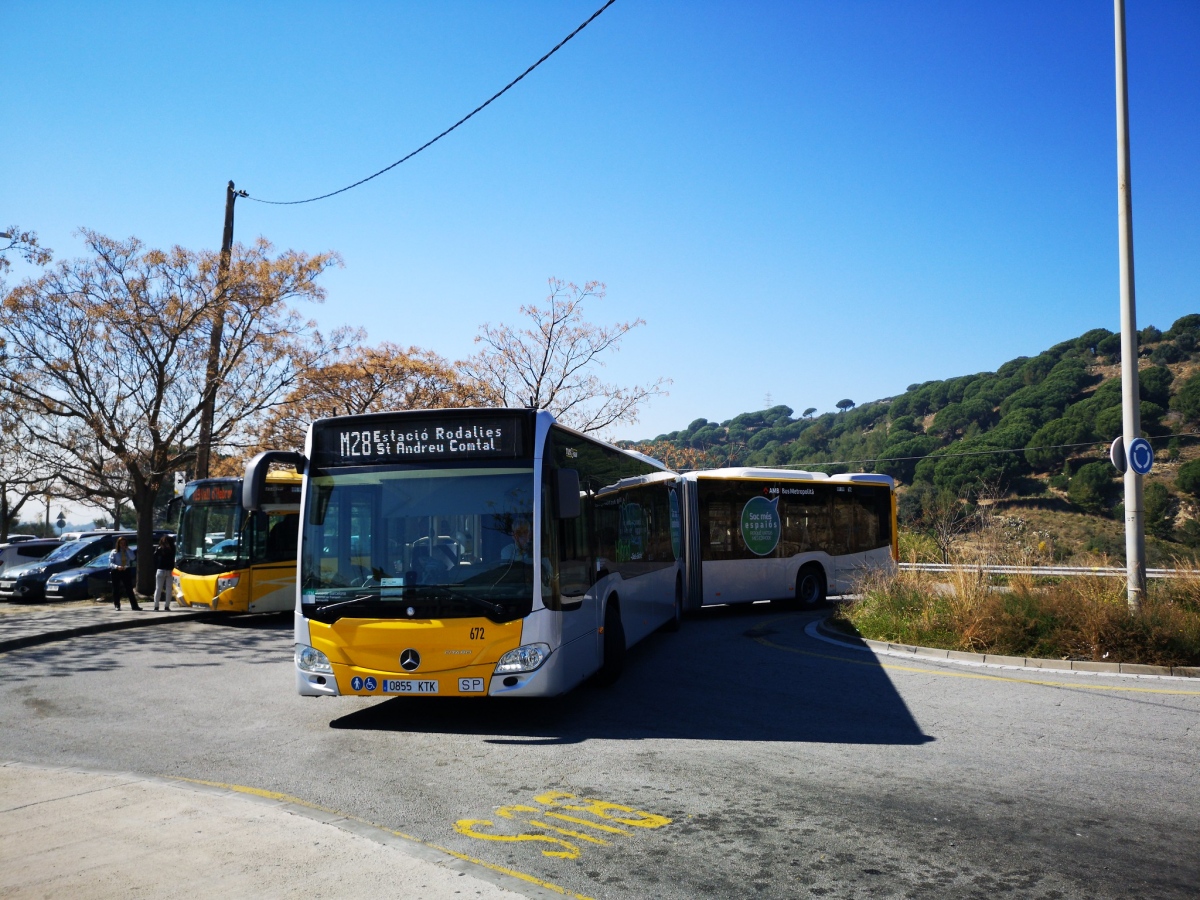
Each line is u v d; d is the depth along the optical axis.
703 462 43.44
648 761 7.60
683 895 4.81
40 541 30.78
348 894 4.66
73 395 22.64
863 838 5.65
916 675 11.76
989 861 5.26
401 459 9.18
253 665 13.64
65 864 5.10
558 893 4.71
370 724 9.31
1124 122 14.45
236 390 23.52
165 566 21.23
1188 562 15.10
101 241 22.19
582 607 9.91
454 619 8.66
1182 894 4.79
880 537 22.16
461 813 6.25
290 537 19.89
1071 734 8.45
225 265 23.50
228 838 5.53
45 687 11.87
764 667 12.64
